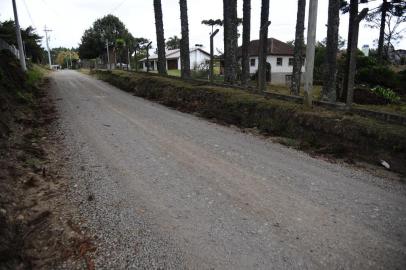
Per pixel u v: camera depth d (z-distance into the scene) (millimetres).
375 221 3373
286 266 2664
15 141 5836
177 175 4668
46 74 34469
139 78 17797
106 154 5590
